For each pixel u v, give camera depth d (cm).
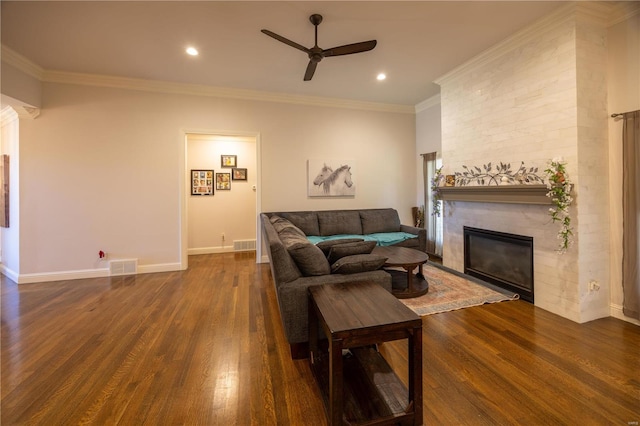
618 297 261
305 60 349
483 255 358
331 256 237
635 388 168
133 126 411
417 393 143
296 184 495
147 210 421
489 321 256
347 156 520
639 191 239
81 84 389
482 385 173
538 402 159
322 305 164
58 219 386
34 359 203
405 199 557
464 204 383
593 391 166
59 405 159
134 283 375
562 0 242
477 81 352
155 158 421
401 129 549
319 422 148
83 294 334
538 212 287
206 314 279
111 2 239
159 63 354
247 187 604
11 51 319
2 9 246
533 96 287
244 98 459
